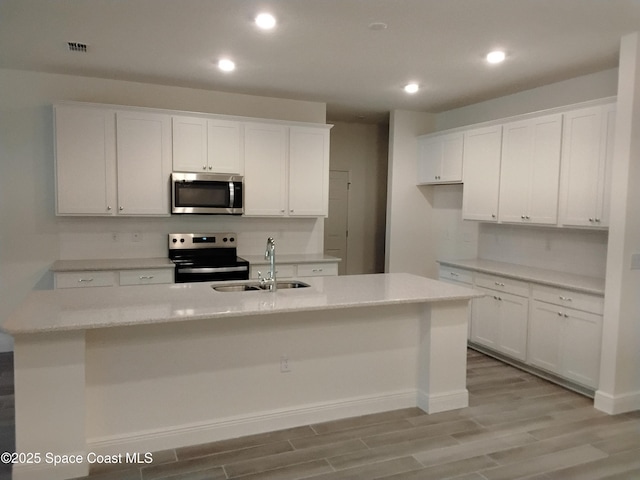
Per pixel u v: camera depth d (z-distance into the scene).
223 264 4.74
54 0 2.86
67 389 2.48
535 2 2.81
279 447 2.89
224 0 2.85
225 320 2.94
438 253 6.23
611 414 3.42
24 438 2.43
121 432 2.74
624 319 3.42
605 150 3.72
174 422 2.86
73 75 4.58
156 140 4.66
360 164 7.16
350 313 3.29
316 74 4.40
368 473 2.62
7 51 3.87
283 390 3.13
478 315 4.79
